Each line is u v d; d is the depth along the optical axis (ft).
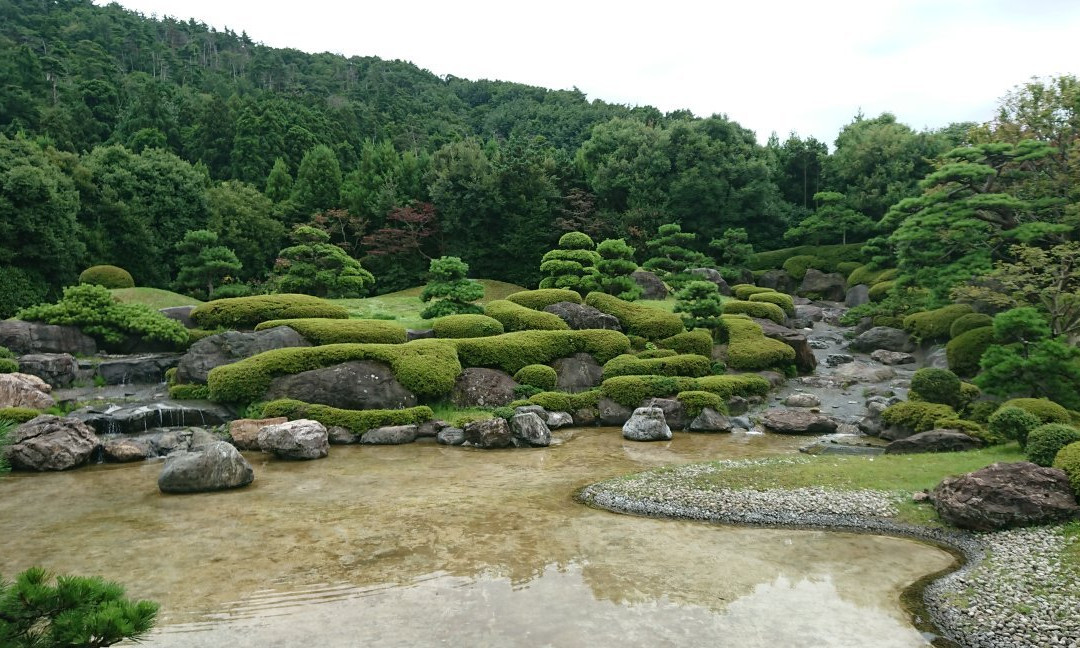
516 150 155.84
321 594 24.53
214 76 331.77
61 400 58.65
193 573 26.58
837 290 142.92
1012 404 49.03
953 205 88.22
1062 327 61.82
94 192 126.31
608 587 25.27
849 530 32.58
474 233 152.46
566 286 101.45
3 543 30.27
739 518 34.22
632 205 156.04
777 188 175.94
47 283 106.32
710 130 171.94
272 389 60.75
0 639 12.19
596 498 38.17
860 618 22.85
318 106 263.08
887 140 164.35
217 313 77.46
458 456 51.01
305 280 111.65
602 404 66.28
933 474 39.63
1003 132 98.12
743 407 69.05
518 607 23.43
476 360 70.33
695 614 22.93
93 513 35.24
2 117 181.98
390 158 179.63
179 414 57.16
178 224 141.18
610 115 272.92
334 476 44.11
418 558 28.35
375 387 62.23
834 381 81.71
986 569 26.89
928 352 89.56
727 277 143.33
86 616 12.71
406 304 111.14
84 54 287.48
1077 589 24.08
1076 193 89.30
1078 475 31.73
